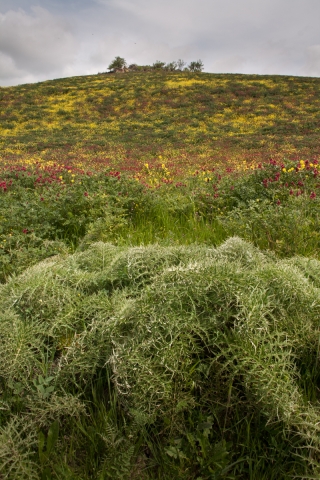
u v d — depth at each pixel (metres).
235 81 39.34
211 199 5.30
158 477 1.48
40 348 1.88
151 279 2.08
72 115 30.72
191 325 1.64
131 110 31.84
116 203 5.16
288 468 1.43
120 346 1.69
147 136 23.38
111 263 2.47
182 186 7.21
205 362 1.69
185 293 1.76
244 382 1.55
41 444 1.47
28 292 2.09
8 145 20.94
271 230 3.71
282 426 1.48
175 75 45.31
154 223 4.82
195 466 1.49
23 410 1.67
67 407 1.61
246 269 2.20
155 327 1.64
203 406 1.62
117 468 1.42
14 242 3.91
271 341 1.64
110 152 18.50
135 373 1.56
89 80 44.50
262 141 20.08
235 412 1.59
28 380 1.74
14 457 1.37
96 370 1.84
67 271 2.34
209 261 2.07
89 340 1.83
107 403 1.74
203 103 32.06
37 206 5.05
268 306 1.81
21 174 8.16
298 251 3.38
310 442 1.37
